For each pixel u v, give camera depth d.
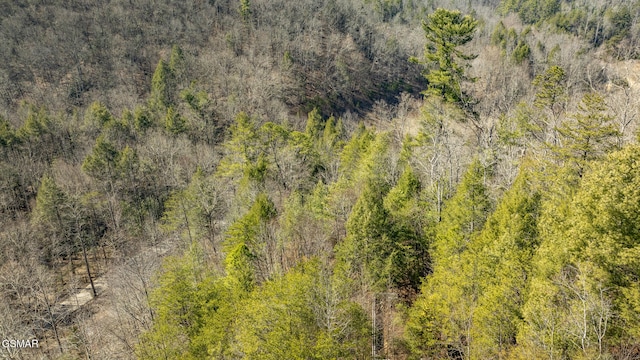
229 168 59.34
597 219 18.94
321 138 72.69
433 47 53.38
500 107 53.06
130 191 67.56
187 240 51.41
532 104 49.69
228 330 27.55
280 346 22.80
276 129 58.44
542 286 19.97
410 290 32.94
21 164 67.06
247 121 60.03
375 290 30.42
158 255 51.88
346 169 54.28
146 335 31.02
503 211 26.42
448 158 42.00
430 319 26.17
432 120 47.84
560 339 18.98
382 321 30.27
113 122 75.75
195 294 31.80
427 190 38.41
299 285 24.38
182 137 75.75
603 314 18.27
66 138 75.69
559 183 27.28
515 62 73.94
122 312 39.69
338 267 31.36
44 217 56.50
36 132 71.69
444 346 27.23
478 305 23.97
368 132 64.62
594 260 19.39
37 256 52.06
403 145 50.69
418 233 36.84
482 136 46.72
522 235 24.22
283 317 23.58
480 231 29.77
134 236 61.72
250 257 34.56
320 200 41.94
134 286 38.31
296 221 38.62
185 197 54.56
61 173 65.75
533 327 19.73
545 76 42.50
